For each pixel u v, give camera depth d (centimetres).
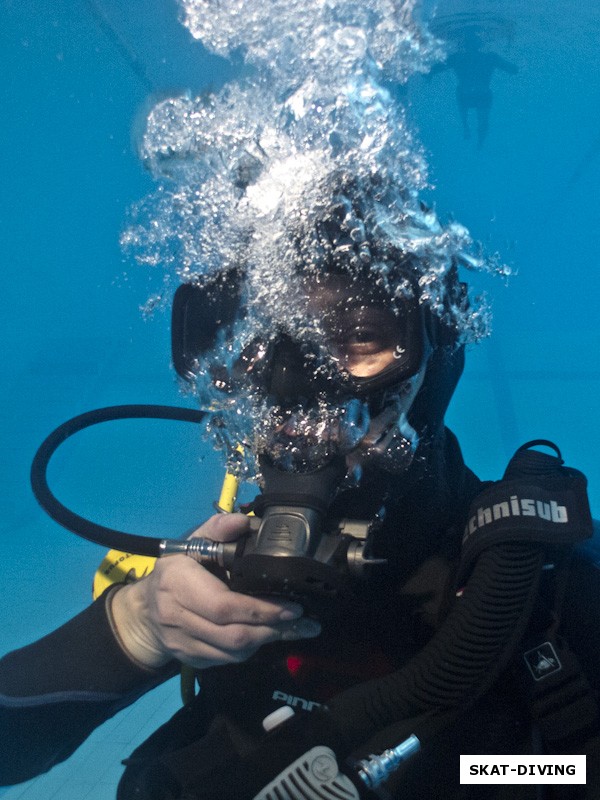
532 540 77
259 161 95
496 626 74
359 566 71
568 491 82
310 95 100
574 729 75
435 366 93
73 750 98
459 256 97
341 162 92
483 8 744
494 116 895
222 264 94
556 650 77
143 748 100
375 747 76
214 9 142
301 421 80
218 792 82
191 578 74
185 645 75
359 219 87
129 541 93
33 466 112
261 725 89
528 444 94
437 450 95
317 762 74
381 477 86
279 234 88
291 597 70
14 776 95
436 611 89
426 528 92
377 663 89
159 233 108
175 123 103
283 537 72
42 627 289
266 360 84
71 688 90
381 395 84
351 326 84
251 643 73
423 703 75
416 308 85
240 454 94
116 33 772
